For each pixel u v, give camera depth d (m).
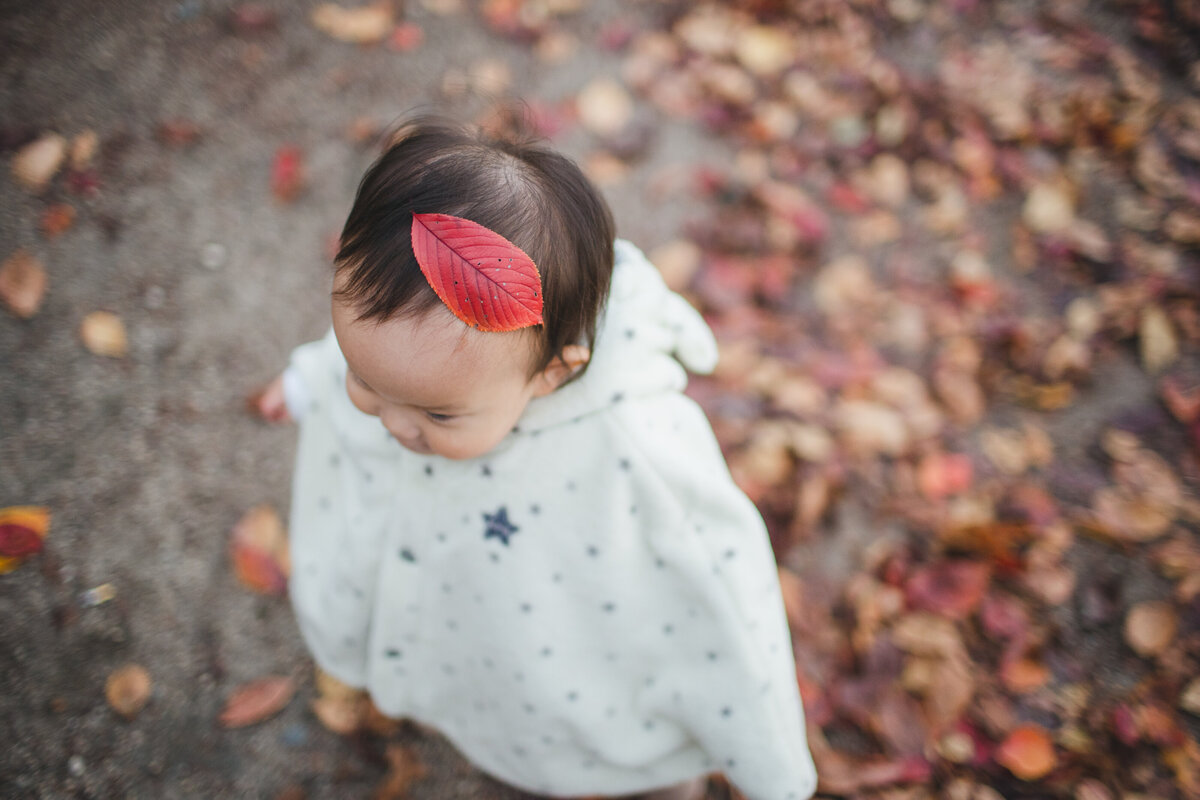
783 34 2.77
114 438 1.88
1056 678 1.79
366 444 1.22
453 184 0.88
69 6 2.40
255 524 1.85
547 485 1.15
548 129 2.46
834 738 1.72
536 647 1.25
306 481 1.41
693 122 2.56
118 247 2.09
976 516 1.99
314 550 1.40
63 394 1.90
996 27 2.87
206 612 1.76
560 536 1.18
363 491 1.27
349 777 1.66
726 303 2.25
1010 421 2.14
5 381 1.87
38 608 1.67
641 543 1.19
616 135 2.50
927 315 2.29
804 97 2.65
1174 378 2.21
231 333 2.06
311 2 2.58
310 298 2.14
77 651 1.65
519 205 0.89
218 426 1.95
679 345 1.22
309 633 1.45
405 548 1.25
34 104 2.21
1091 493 2.04
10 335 1.92
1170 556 1.94
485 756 1.47
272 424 1.98
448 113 2.43
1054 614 1.87
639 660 1.28
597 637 1.26
